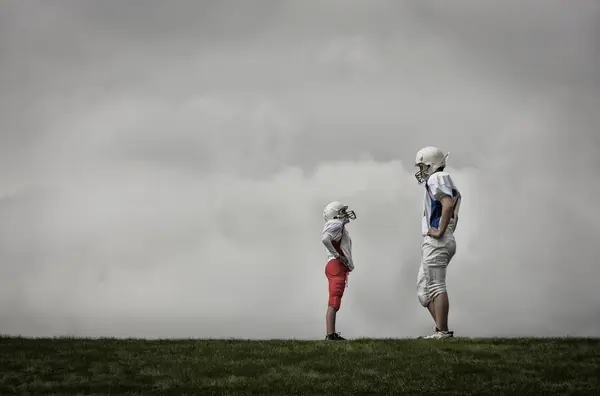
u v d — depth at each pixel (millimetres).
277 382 21875
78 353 24516
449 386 21500
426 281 27266
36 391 21234
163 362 23562
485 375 22328
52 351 24812
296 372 22672
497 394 20922
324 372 22750
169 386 21594
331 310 28719
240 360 23734
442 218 27062
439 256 27125
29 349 25031
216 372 22719
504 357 23781
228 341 26281
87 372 22766
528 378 22078
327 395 20859
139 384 21766
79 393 21016
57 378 22266
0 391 21141
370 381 21938
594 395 20688
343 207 29766
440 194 27219
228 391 21125
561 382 21719
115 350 24891
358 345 25172
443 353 24203
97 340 26641
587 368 22703
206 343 25891
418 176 28312
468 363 23188
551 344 25109
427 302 27312
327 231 29000
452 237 27375
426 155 28109
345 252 29391
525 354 24047
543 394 20844
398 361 23484
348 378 22141
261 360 23656
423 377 22188
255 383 21812
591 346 24812
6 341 26375
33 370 22891
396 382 21828
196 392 21109
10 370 22938
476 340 25734
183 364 23375
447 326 27078
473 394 20969
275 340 26438
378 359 23719
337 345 25250
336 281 28953
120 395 20828
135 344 25781
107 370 22938
